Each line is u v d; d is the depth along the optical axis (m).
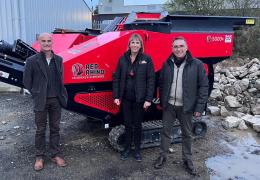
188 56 3.95
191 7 14.16
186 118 4.11
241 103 7.16
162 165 4.37
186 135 4.19
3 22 9.21
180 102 4.06
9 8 9.23
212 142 5.25
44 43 3.90
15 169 4.27
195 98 4.03
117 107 4.76
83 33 6.97
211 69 5.38
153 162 4.51
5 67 4.50
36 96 4.02
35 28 10.34
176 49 3.87
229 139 5.41
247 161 4.62
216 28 5.14
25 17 9.51
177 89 4.03
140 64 4.16
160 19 4.99
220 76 8.70
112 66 4.55
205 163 4.52
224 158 4.70
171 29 4.78
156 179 4.07
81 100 4.52
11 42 9.37
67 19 14.83
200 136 5.32
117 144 4.71
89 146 5.00
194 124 5.20
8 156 4.63
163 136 4.31
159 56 4.72
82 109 4.58
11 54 4.84
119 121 4.89
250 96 7.32
